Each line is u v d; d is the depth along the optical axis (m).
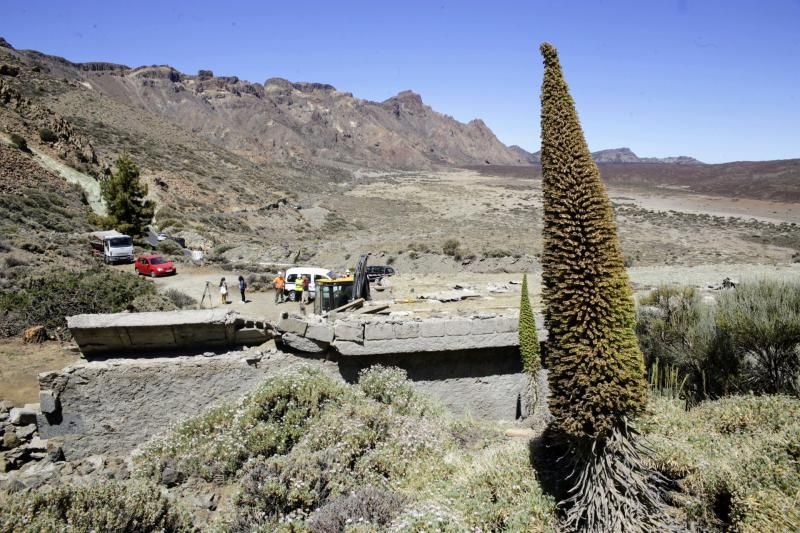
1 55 135.38
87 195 67.44
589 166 6.61
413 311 14.77
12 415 11.56
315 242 77.06
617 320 6.59
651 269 40.53
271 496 8.35
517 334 13.46
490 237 76.56
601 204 6.58
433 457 9.89
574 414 6.77
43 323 20.56
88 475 10.36
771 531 6.02
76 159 75.94
